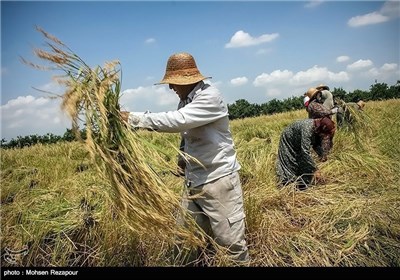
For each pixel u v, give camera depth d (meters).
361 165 5.27
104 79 2.49
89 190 3.97
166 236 2.71
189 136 2.85
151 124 2.60
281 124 9.79
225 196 2.82
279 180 4.84
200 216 2.95
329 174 5.14
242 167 5.14
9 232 3.56
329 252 3.33
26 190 4.77
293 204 4.12
